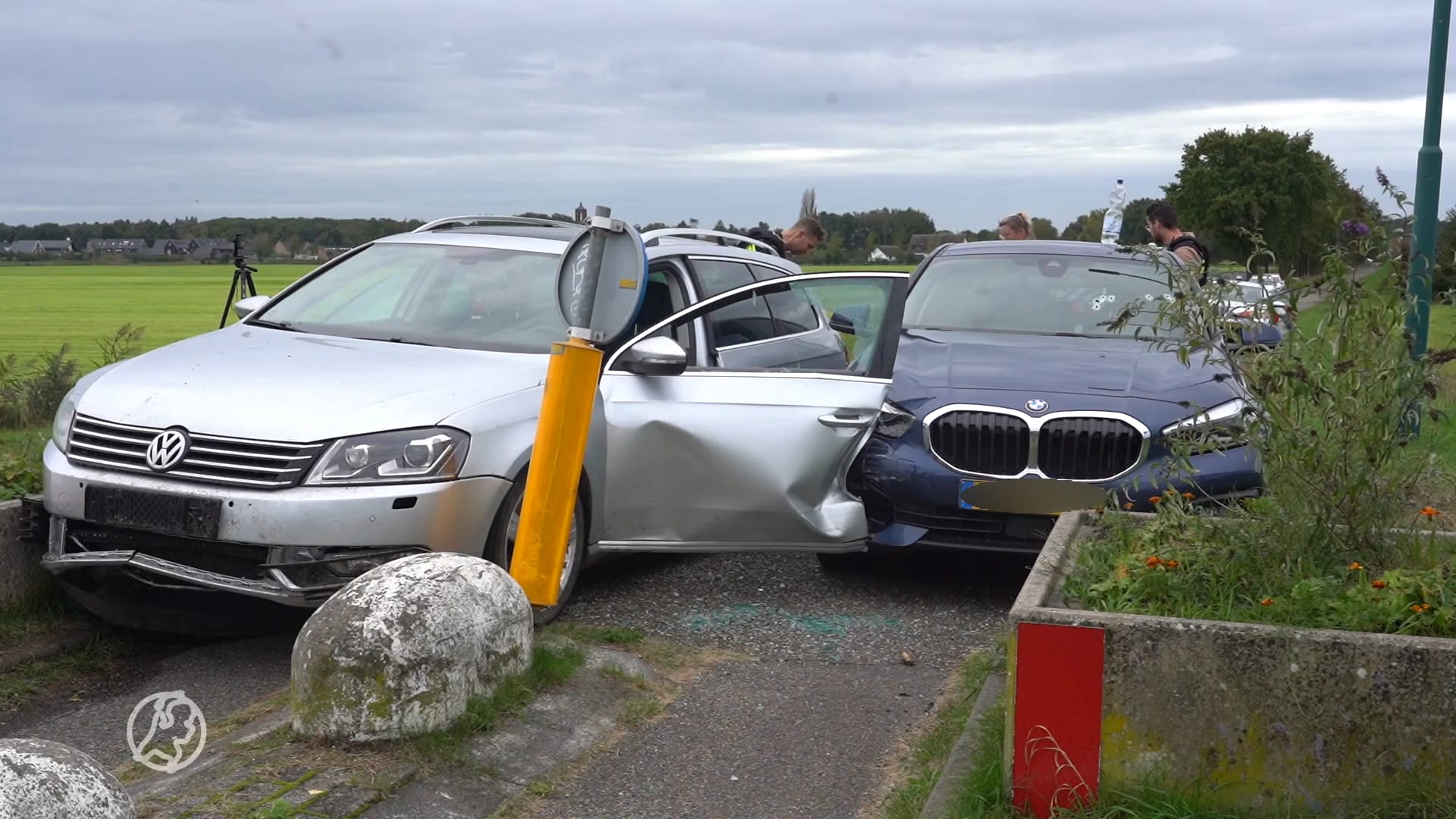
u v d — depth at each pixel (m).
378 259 7.21
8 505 5.67
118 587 5.71
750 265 7.98
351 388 5.60
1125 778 3.62
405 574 4.46
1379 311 4.14
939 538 6.59
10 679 5.26
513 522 5.68
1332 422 4.15
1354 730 3.49
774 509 6.46
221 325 11.56
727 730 4.84
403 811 3.85
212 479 5.27
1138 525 4.95
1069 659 3.63
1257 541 4.21
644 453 6.27
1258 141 65.88
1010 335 7.79
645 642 5.71
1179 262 5.51
